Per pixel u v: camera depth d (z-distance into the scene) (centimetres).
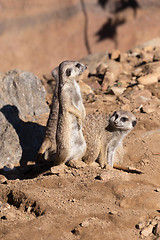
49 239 509
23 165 1040
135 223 545
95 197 638
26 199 646
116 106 1287
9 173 955
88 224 533
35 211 617
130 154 1005
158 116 1185
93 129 912
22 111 1228
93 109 1259
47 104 1395
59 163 845
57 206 607
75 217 568
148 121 1154
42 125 1184
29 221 565
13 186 707
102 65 1661
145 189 664
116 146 911
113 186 666
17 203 663
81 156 869
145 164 916
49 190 677
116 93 1403
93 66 1712
